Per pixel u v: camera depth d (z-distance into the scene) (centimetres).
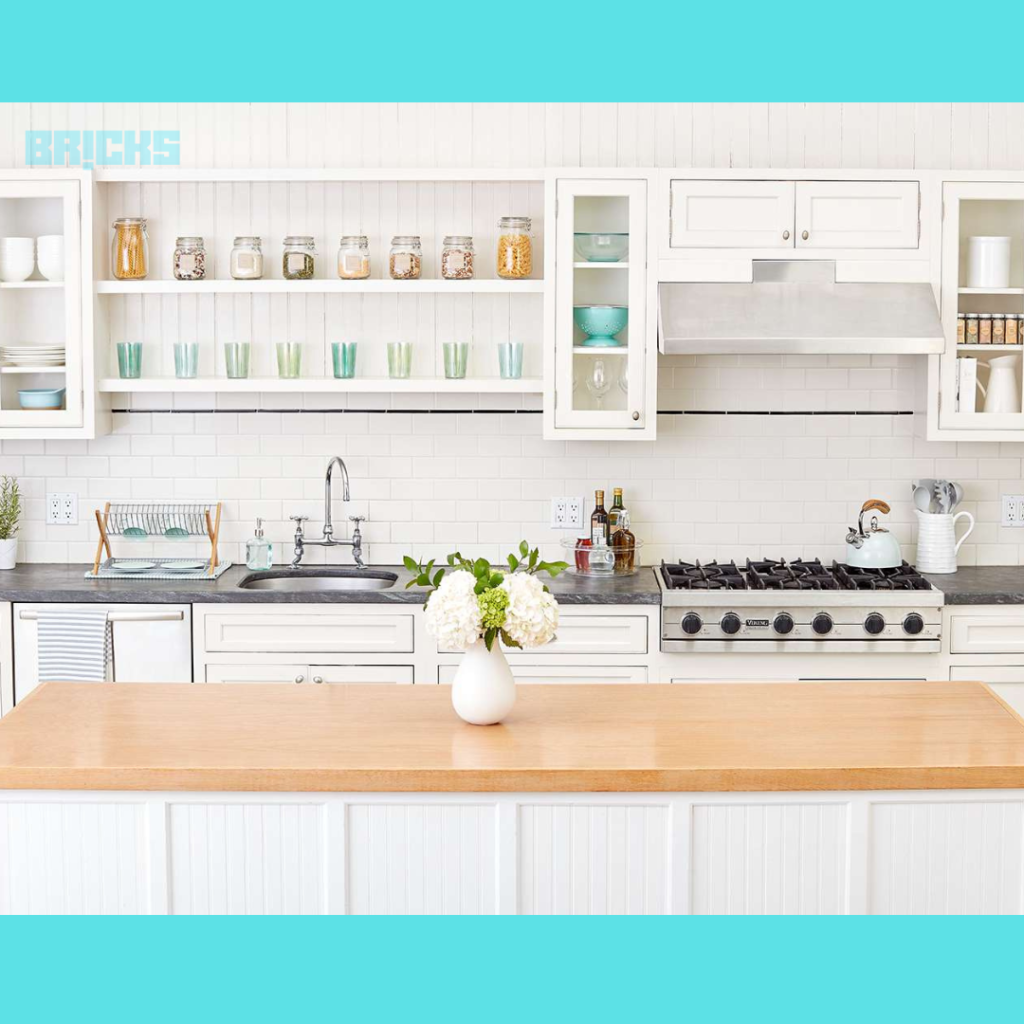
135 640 513
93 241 533
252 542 559
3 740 338
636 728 350
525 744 336
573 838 323
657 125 553
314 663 514
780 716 361
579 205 529
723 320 515
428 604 346
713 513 567
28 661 517
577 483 566
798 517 567
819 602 504
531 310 559
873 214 523
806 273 525
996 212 534
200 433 566
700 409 563
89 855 323
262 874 323
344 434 566
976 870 326
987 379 539
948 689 388
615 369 534
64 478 568
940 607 505
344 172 527
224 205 556
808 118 553
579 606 509
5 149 556
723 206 523
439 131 554
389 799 321
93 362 535
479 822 322
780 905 326
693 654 511
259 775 317
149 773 317
